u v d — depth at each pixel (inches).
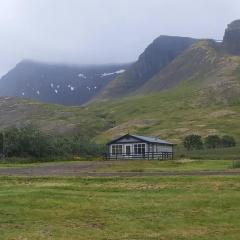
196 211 1075.3
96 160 3722.9
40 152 3811.5
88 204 1155.3
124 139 4222.4
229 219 1000.2
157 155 3978.8
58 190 1362.0
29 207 1110.4
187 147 5984.3
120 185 1469.0
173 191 1331.2
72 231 897.5
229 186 1380.4
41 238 837.2
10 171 2176.4
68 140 4340.6
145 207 1118.4
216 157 3735.2
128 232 895.7
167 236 866.8
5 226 927.0
